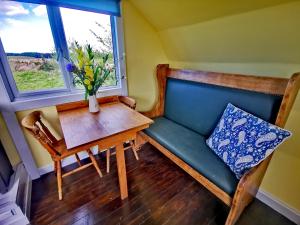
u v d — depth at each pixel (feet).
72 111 5.21
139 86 7.18
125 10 5.75
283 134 3.21
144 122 4.33
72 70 4.50
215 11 4.12
